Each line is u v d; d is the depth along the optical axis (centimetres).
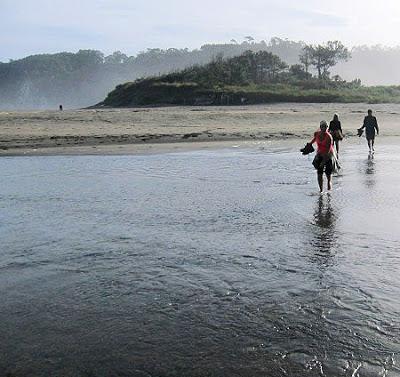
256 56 8706
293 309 539
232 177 1506
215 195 1213
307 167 1725
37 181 1447
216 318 520
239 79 7962
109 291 598
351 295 575
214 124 3462
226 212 1022
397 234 835
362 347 454
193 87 7200
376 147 2431
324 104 6066
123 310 543
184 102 6906
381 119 4041
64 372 421
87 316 529
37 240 822
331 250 751
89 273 661
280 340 470
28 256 737
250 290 595
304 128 3288
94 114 3925
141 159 1967
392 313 525
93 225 920
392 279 624
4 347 464
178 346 462
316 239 812
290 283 616
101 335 485
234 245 784
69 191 1280
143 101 7281
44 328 502
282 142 2647
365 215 982
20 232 874
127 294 588
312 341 467
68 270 674
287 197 1182
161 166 1761
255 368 422
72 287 612
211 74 7994
